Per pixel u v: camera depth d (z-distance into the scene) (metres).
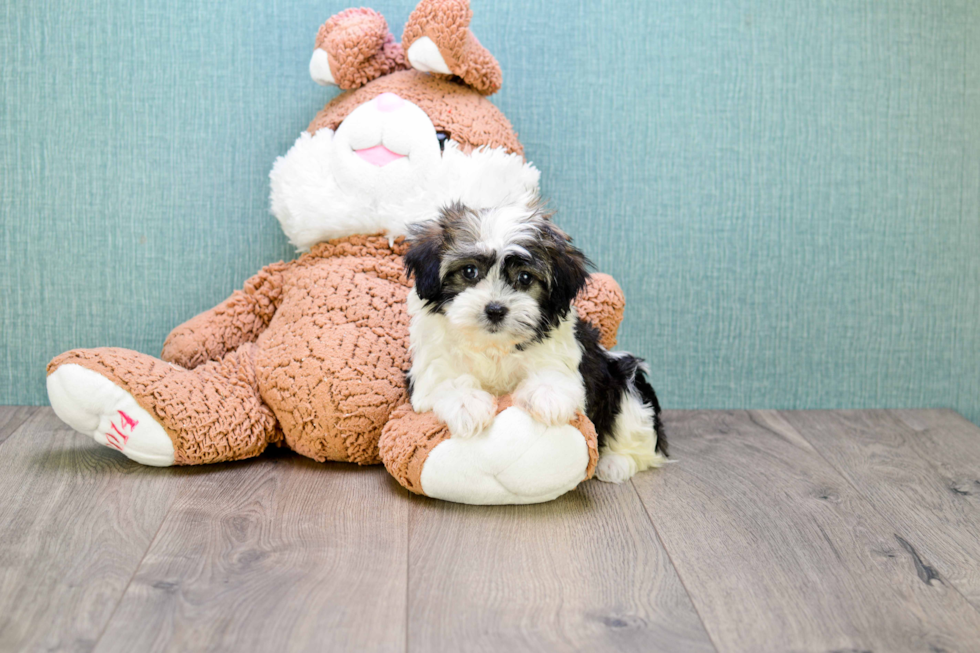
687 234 2.29
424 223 1.65
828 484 1.83
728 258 2.30
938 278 2.35
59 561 1.38
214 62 2.17
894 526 1.62
